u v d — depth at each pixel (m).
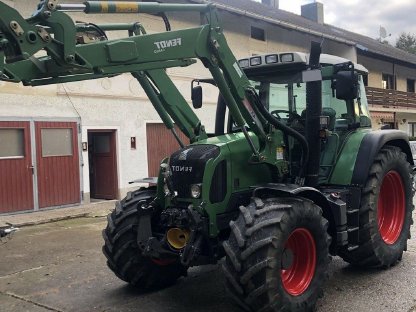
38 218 9.70
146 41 3.73
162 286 5.07
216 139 4.70
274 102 5.33
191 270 5.68
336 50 21.69
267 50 17.67
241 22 16.48
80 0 10.37
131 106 12.66
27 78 3.17
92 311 4.46
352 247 4.93
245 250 3.72
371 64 24.70
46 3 3.06
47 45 3.09
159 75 4.65
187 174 4.39
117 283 5.30
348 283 5.01
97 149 12.83
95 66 3.42
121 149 12.45
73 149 11.41
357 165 5.21
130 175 12.67
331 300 4.53
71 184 11.38
